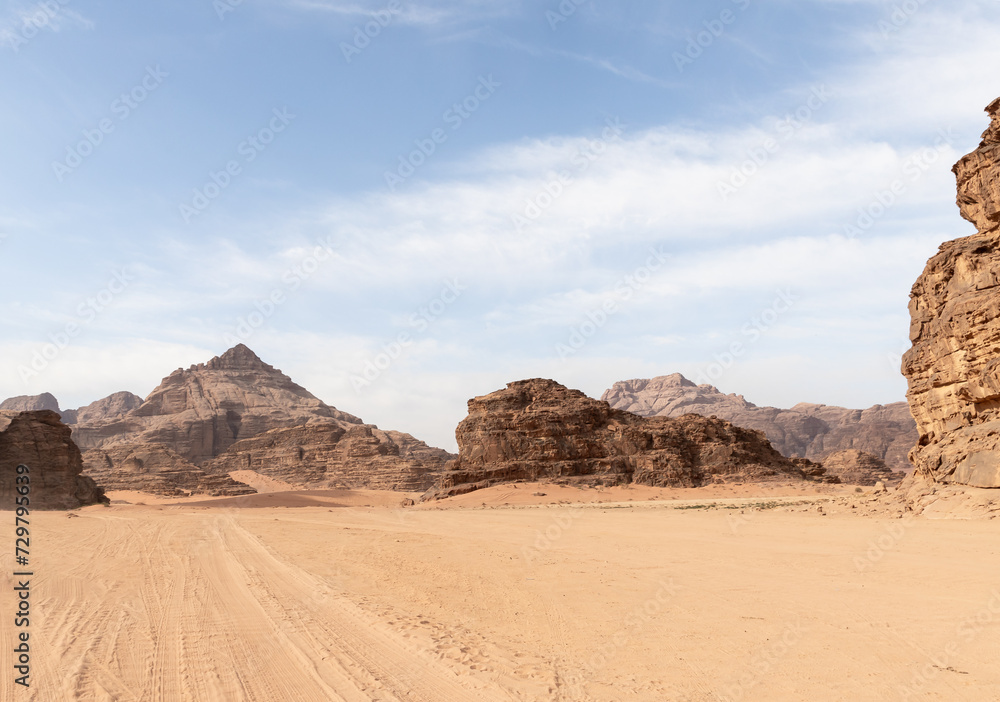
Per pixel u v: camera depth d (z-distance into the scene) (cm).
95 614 1758
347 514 8075
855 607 1755
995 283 3978
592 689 1136
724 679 1197
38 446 12425
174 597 2014
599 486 12825
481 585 2275
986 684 1131
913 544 2761
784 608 1780
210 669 1240
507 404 14762
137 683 1155
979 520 3212
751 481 13675
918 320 4612
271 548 3475
